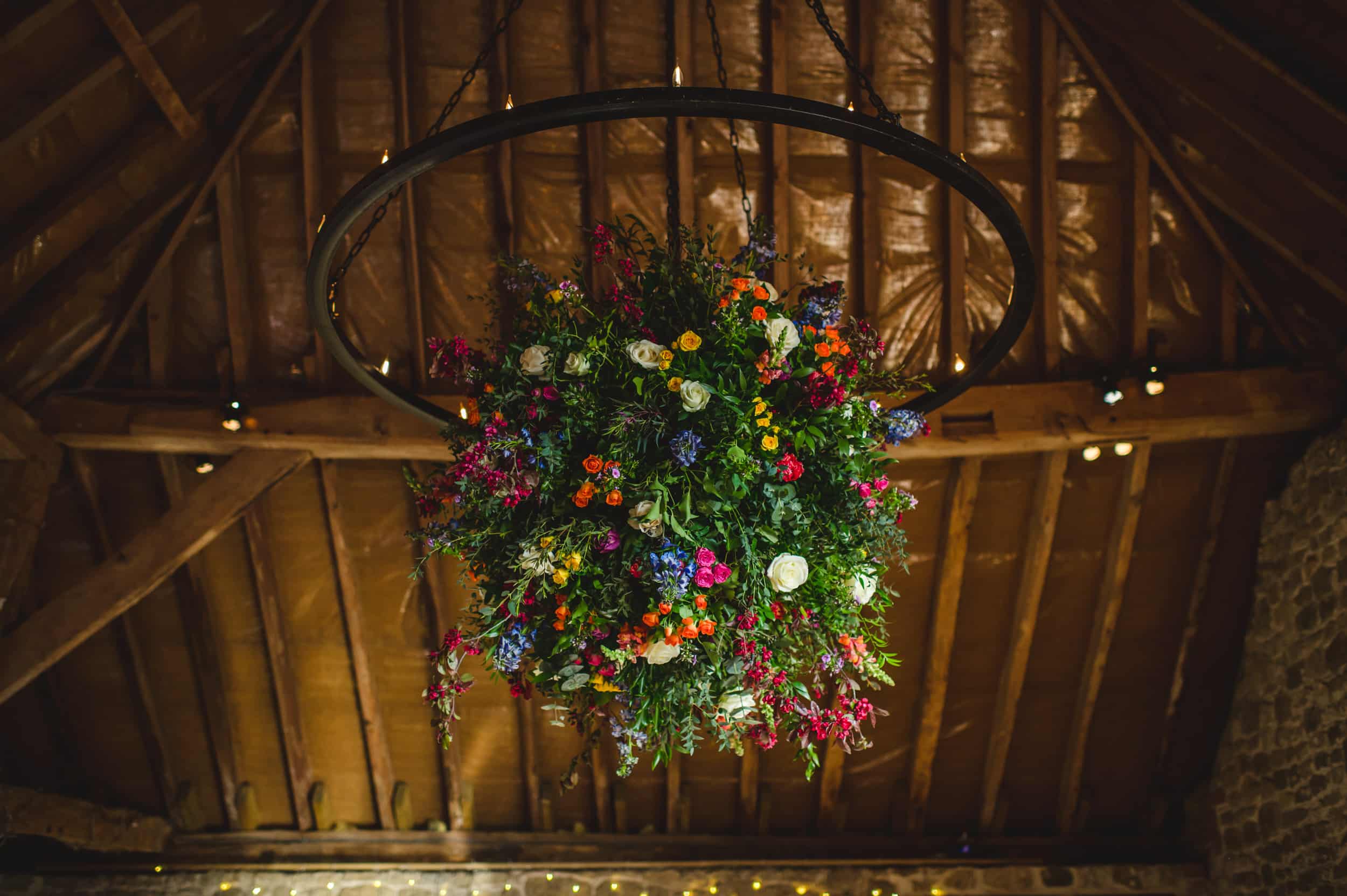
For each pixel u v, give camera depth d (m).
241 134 4.07
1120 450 4.39
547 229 4.36
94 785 5.38
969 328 4.50
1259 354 4.49
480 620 2.01
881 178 4.35
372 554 4.89
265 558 4.79
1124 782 5.47
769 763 5.42
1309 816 4.56
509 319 4.43
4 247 3.66
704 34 4.19
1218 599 5.00
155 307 4.29
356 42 4.12
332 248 1.83
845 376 2.08
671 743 2.01
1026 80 4.25
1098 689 5.16
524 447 1.92
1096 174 4.33
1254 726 4.94
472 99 4.22
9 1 3.15
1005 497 4.79
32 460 4.14
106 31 3.42
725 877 5.48
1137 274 4.39
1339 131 3.56
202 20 3.71
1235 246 4.31
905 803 5.49
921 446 4.41
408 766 5.46
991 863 5.49
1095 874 5.41
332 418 4.34
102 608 4.25
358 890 5.43
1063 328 4.50
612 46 4.18
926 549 4.88
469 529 1.99
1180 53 3.85
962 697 5.29
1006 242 1.90
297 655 5.13
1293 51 3.51
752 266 2.17
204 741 5.33
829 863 5.51
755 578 1.88
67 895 5.36
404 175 1.72
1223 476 4.68
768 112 1.68
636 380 1.91
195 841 5.52
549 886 5.45
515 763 5.43
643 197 4.33
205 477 4.60
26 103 3.38
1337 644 4.36
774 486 1.89
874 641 2.14
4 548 4.02
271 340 4.43
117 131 3.75
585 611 1.87
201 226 4.25
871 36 4.20
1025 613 4.96
